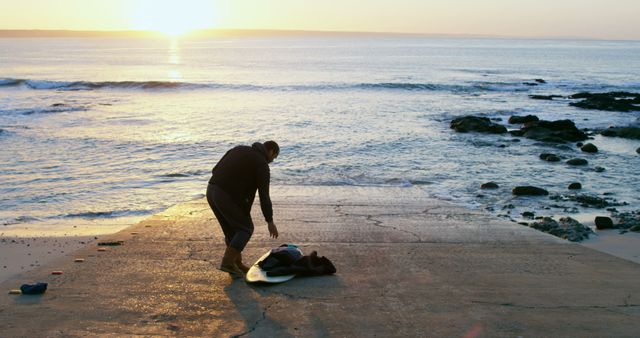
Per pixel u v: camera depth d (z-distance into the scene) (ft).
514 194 42.57
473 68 240.53
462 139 73.15
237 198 17.51
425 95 132.98
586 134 80.74
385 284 17.30
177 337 13.24
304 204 33.32
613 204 40.01
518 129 84.23
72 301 15.52
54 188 45.29
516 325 14.07
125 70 219.82
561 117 101.60
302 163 55.77
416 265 19.49
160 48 554.05
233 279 17.63
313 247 22.13
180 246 21.74
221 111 100.32
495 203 39.70
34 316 14.39
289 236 24.21
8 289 16.49
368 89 143.13
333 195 37.58
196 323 14.10
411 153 62.34
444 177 49.65
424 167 54.44
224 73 202.90
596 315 14.79
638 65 275.39
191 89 143.84
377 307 15.26
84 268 18.66
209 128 80.28
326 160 57.52
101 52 431.43
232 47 595.88
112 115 95.25
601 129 86.69
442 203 33.96
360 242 23.08
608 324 14.19
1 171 51.90
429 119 92.73
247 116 93.45
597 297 16.20
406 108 107.34
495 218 28.94
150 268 18.74
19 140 69.97
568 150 66.95
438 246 22.40
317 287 16.92
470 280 17.78
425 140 71.51
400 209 31.65
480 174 51.34
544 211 37.32
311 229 25.80
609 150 67.67
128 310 14.92
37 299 15.64
